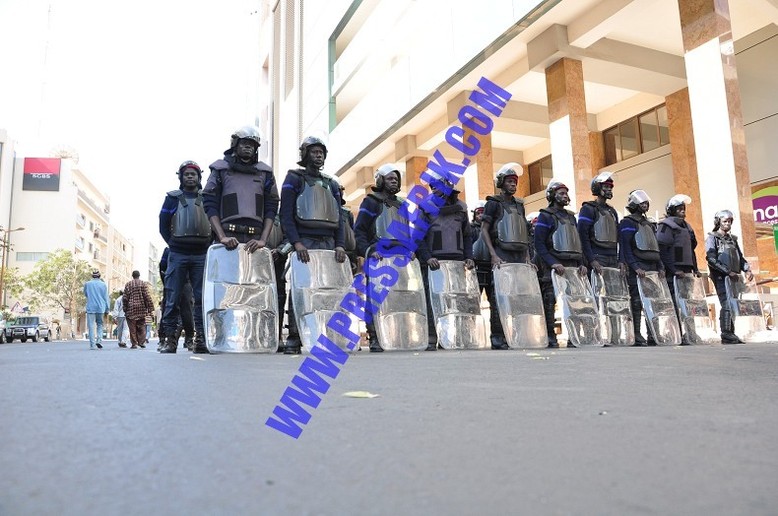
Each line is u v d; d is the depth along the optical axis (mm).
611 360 4391
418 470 1204
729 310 8766
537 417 1853
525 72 15508
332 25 26656
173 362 4504
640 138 18344
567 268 8062
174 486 1082
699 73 11773
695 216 16000
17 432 1592
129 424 1719
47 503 973
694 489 1066
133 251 114562
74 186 71188
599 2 13266
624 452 1366
